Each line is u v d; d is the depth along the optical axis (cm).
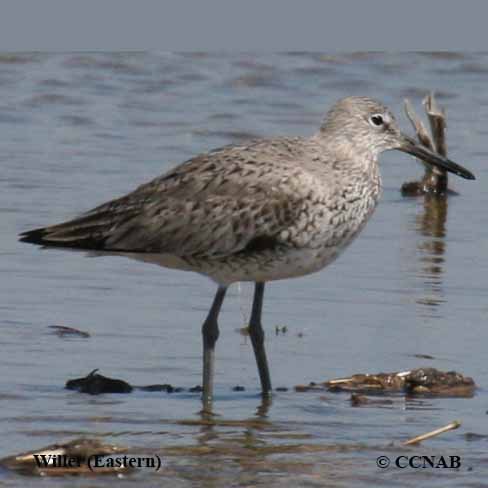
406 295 1742
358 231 1441
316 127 2691
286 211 1384
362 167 1439
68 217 2048
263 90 2962
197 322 1623
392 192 2342
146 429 1297
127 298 1712
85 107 2789
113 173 2330
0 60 3041
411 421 1330
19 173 2303
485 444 1270
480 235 2064
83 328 1585
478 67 3131
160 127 2669
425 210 2223
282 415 1347
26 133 2594
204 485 1166
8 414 1317
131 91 2917
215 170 1409
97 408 1347
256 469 1205
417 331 1598
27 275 1794
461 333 1591
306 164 1412
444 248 1983
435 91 2973
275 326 1614
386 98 2925
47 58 3069
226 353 1528
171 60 3105
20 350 1501
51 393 1381
